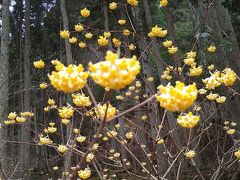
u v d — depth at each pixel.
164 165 4.75
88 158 2.70
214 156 6.64
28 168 11.25
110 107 1.41
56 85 1.09
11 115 3.93
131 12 8.20
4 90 9.30
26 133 12.32
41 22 15.23
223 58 5.93
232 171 4.25
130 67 0.96
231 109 5.44
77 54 10.98
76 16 10.19
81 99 1.98
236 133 5.46
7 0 10.36
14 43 16.05
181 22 12.05
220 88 5.30
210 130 5.76
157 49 7.41
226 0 5.39
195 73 2.87
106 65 0.94
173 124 6.03
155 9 10.34
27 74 13.57
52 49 13.94
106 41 3.03
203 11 6.36
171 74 4.25
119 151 6.88
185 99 1.02
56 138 9.65
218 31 6.17
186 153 2.77
